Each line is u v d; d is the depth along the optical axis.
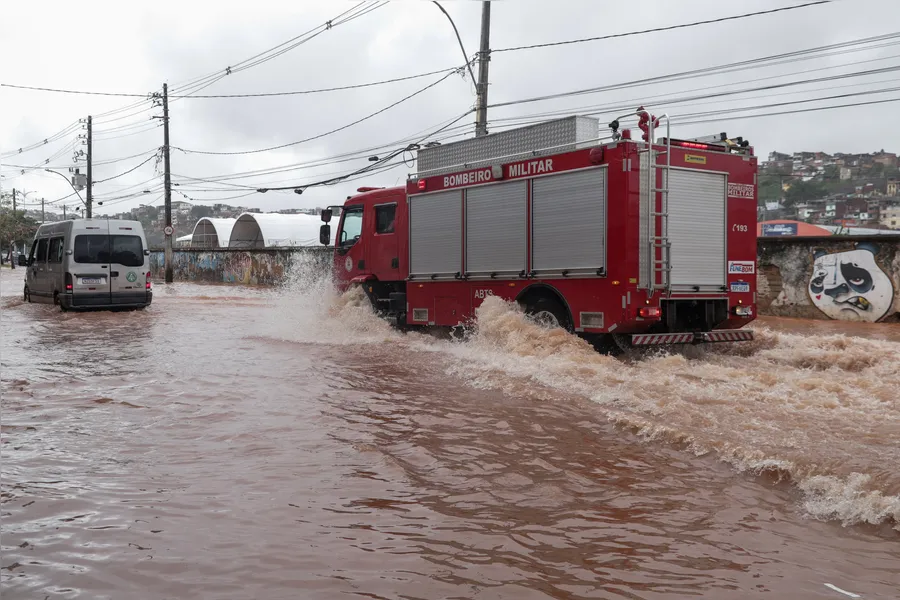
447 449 5.50
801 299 17.73
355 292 13.87
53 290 19.56
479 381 8.21
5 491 4.53
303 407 7.01
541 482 4.70
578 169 9.48
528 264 10.18
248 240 58.19
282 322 15.11
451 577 3.31
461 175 11.31
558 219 9.77
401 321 12.95
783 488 4.52
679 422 5.99
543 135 10.06
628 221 8.91
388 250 13.05
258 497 4.43
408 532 3.87
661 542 3.72
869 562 3.46
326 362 9.89
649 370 8.37
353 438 5.84
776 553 3.58
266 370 9.23
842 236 16.72
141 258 19.39
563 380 7.91
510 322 10.08
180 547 3.66
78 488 4.59
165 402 7.24
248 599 3.11
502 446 5.57
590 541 3.74
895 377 7.84
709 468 4.96
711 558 3.52
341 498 4.41
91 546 3.67
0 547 3.66
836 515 4.06
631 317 8.91
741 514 4.11
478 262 11.05
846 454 4.91
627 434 5.85
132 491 4.54
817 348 9.53
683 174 9.41
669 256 9.16
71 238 18.59
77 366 9.57
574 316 9.55
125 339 12.80
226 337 13.05
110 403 7.19
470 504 4.30
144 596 3.13
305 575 3.33
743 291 9.96
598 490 4.54
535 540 3.75
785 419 6.01
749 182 10.06
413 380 8.46
